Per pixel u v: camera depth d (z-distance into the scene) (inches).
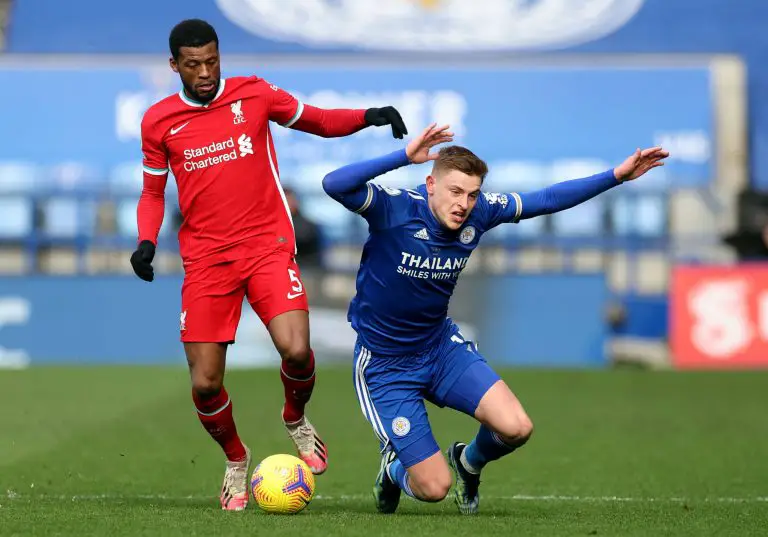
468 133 2957.7
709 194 2573.8
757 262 2495.1
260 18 3186.5
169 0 3225.9
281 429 1432.1
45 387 1793.8
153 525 741.9
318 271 2075.5
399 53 3110.2
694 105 2962.6
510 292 2108.8
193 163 847.7
